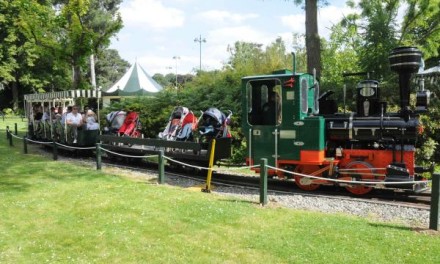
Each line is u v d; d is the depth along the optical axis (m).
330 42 21.06
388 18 13.43
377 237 5.48
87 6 17.38
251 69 16.86
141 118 16.34
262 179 7.31
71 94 13.73
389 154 7.83
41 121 17.11
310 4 13.05
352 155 8.12
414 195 7.89
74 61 18.00
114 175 10.25
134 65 26.62
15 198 7.89
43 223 6.41
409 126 7.46
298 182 8.50
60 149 15.16
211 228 5.99
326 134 8.27
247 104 8.78
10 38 38.66
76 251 5.30
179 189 8.63
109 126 13.90
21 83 44.22
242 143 12.59
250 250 5.17
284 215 6.59
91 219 6.50
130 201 7.43
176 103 16.00
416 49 7.36
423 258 4.80
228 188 8.91
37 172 10.65
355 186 8.05
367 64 13.89
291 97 8.26
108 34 17.69
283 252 5.07
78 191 8.32
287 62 19.78
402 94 7.57
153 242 5.50
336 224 6.09
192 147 10.10
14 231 6.06
